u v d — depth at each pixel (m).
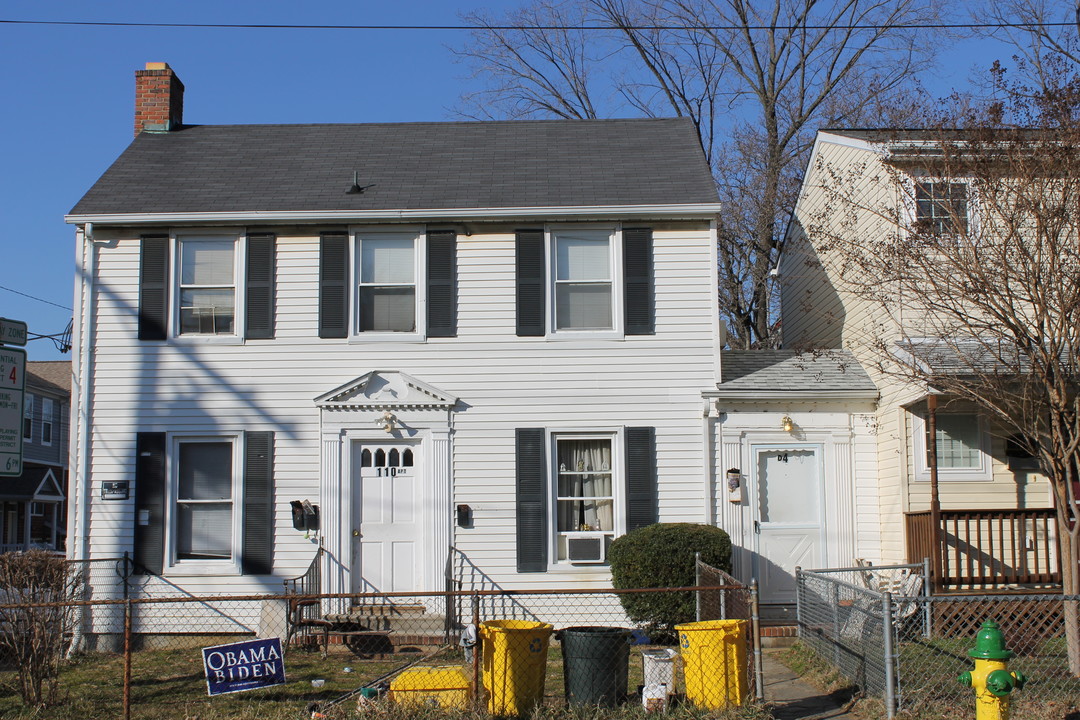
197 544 15.00
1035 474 14.25
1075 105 11.68
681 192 15.58
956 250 11.65
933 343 13.16
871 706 9.33
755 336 26.88
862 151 15.98
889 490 14.70
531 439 15.02
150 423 15.05
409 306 15.41
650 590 9.56
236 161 17.22
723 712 8.98
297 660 12.55
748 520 14.92
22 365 9.19
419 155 17.48
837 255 17.11
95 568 14.75
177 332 15.28
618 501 14.94
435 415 15.08
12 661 10.10
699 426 15.09
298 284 15.36
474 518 14.88
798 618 12.54
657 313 15.29
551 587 14.71
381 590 14.76
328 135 18.52
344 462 14.97
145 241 15.35
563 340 15.21
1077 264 10.80
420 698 9.16
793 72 27.34
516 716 9.02
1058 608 12.62
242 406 15.09
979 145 11.86
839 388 15.07
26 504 39.44
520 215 15.24
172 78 18.84
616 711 9.13
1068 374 10.91
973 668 9.52
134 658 13.12
